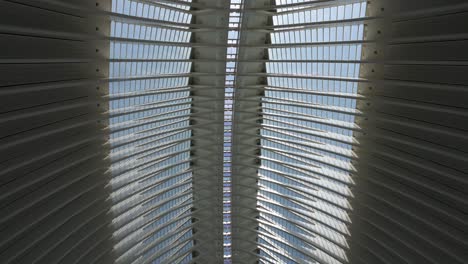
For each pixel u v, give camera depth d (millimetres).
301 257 36094
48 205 21141
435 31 17609
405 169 22672
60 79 19047
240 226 36938
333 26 21156
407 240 24531
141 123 24844
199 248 38438
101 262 28469
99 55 20438
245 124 29141
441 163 20578
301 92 24859
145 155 27922
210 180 33219
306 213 32344
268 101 26828
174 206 33781
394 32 19172
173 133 28641
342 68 22531
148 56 23344
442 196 21516
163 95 26547
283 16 23172
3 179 18359
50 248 22125
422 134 20719
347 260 30375
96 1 18375
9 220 19625
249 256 39688
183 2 20422
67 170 21953
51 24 17219
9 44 15945
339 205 28297
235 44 23281
